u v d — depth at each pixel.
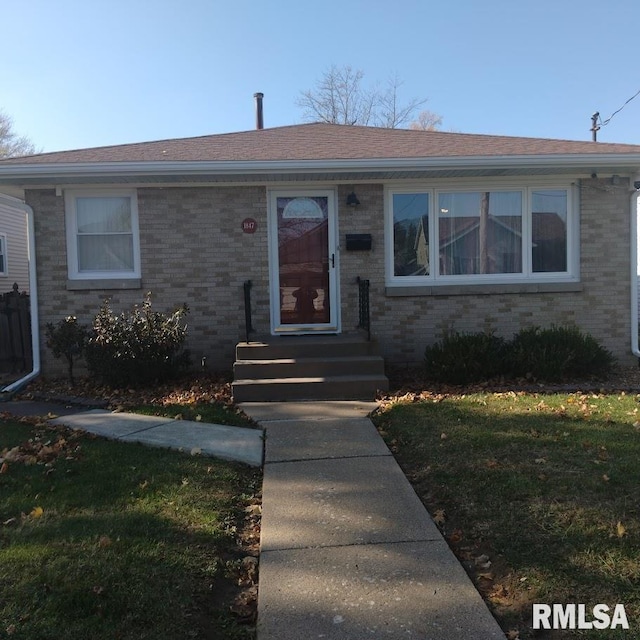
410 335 8.95
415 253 9.06
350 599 2.84
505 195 9.05
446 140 9.87
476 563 3.17
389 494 4.11
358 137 10.28
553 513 3.58
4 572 2.96
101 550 3.20
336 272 8.97
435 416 5.95
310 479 4.43
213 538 3.43
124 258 8.87
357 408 6.73
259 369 7.52
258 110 14.43
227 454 5.02
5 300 9.36
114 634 2.51
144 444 5.36
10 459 4.86
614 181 8.80
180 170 7.91
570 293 8.96
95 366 7.79
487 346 7.88
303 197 8.95
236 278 8.83
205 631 2.62
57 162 7.92
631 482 3.99
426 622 2.64
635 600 2.72
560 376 7.77
